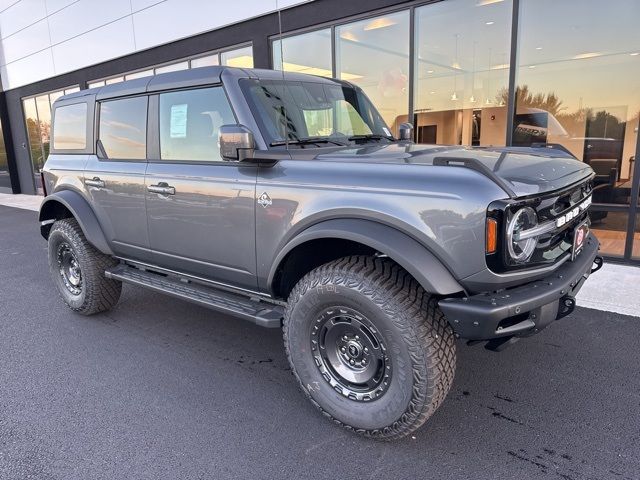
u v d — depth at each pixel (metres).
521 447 2.55
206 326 4.30
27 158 16.12
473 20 6.61
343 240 2.77
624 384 3.12
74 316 4.62
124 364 3.60
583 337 3.79
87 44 12.54
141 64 11.33
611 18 5.99
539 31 6.36
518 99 6.62
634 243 5.68
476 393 3.07
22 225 10.20
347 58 7.76
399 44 7.23
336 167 2.61
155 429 2.78
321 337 2.73
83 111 4.25
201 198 3.21
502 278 2.22
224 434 2.72
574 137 6.44
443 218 2.23
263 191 2.85
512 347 3.66
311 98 3.44
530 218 2.28
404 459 2.48
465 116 7.01
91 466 2.47
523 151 3.11
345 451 2.56
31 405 3.05
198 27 9.69
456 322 2.25
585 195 2.89
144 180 3.60
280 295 3.09
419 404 2.38
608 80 6.14
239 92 3.05
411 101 7.30
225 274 3.26
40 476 2.40
